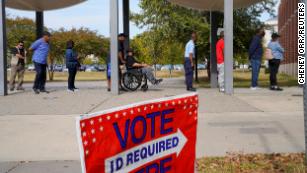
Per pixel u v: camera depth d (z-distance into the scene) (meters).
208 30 29.34
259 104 11.73
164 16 30.62
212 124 8.73
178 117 2.84
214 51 18.78
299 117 9.50
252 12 30.80
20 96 14.28
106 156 2.35
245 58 33.97
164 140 2.75
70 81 16.44
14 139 7.55
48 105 11.80
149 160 2.65
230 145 6.80
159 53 42.91
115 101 12.48
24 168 5.71
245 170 5.29
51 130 8.30
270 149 6.48
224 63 14.65
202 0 18.19
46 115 10.09
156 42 33.34
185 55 15.80
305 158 5.52
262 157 5.93
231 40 14.52
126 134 2.48
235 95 14.20
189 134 2.92
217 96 13.90
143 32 35.16
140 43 42.66
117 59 14.58
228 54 14.56
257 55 16.08
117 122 2.42
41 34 19.53
